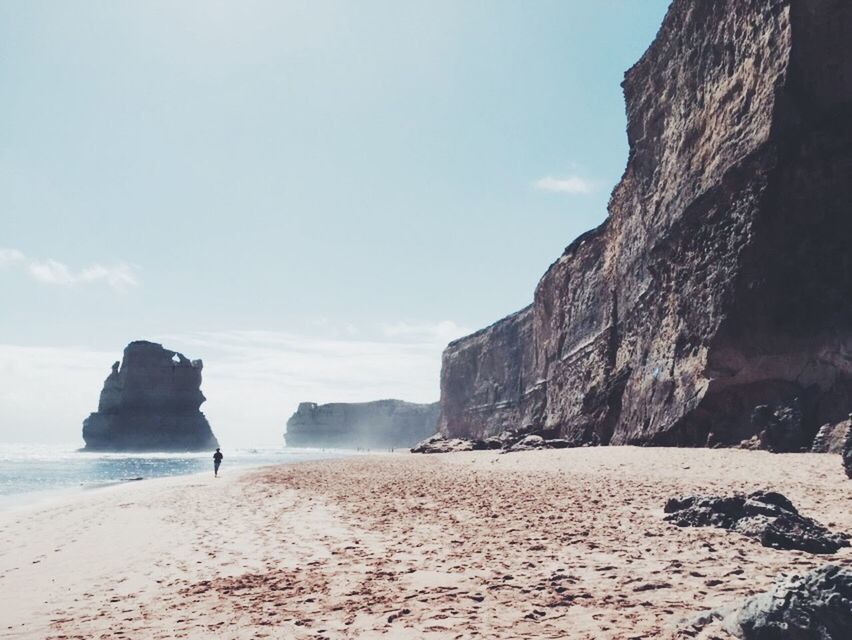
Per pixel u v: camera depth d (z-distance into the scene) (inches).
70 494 1087.0
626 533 379.9
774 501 400.5
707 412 1145.4
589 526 411.2
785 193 1046.4
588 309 2297.0
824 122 1018.7
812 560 289.0
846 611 169.6
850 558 293.0
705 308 1196.5
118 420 7116.1
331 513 575.8
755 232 1070.4
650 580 260.7
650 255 1552.7
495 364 4655.5
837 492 525.3
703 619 194.7
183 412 7514.8
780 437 938.7
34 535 555.2
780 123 1046.4
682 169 1413.6
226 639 217.2
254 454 5954.7
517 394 4178.2
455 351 5575.8
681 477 725.9
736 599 220.8
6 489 1359.5
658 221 1535.4
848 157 995.3
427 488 774.5
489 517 483.5
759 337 1051.3
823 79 1023.0
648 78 1712.6
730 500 407.8
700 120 1352.1
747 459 855.7
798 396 971.9
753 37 1159.0
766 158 1064.2
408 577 297.1
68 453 6323.8
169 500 808.9
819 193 1016.9
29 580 360.2
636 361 1581.0
